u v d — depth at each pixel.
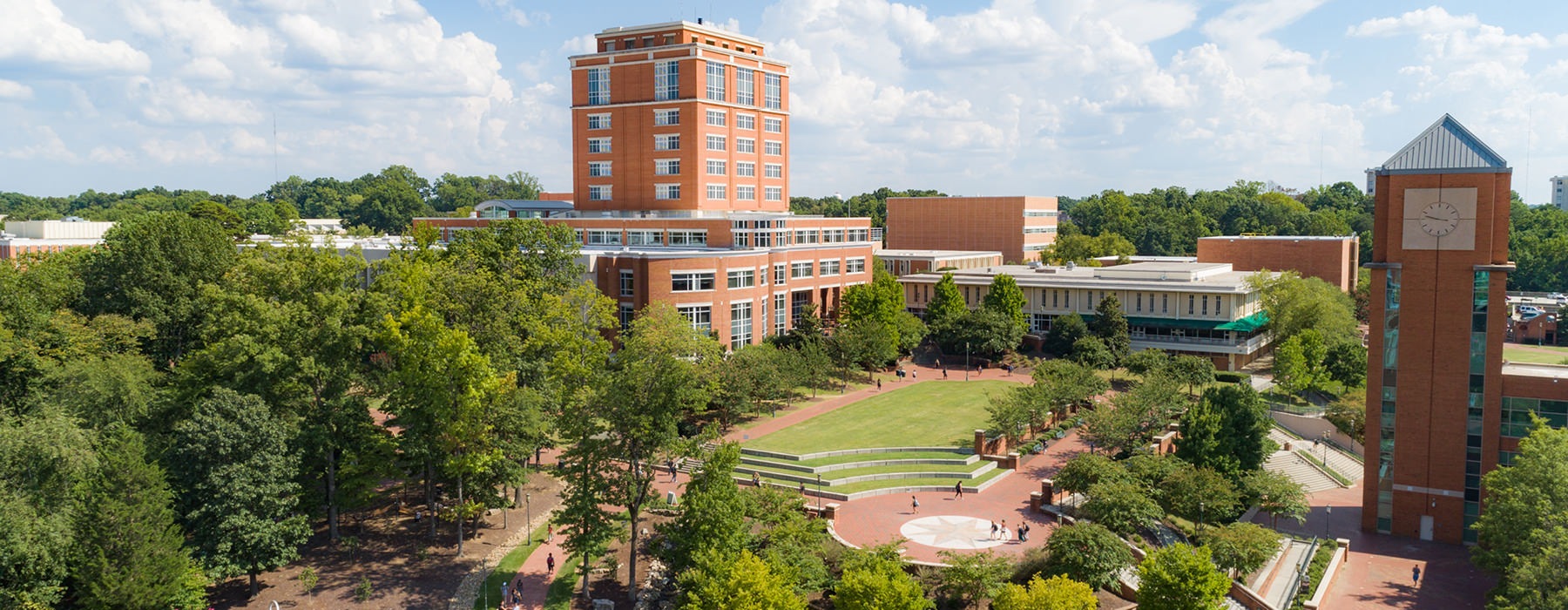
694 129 141.12
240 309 74.94
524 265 101.06
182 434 62.59
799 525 64.19
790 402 113.50
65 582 60.69
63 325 86.56
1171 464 77.88
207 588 66.19
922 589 58.00
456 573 69.69
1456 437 77.81
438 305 84.44
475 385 70.44
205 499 62.25
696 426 101.62
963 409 110.56
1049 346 140.00
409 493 85.38
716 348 99.19
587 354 86.25
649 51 143.25
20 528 53.94
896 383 125.56
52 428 58.88
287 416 71.38
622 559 72.12
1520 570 55.94
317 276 77.94
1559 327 170.25
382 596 65.88
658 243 139.75
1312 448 105.19
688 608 53.91
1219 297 137.62
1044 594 51.50
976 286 155.75
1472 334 76.69
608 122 147.62
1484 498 74.75
